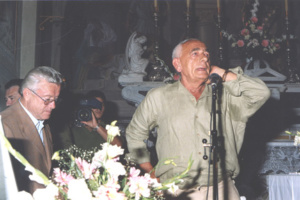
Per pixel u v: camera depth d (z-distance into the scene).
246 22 7.95
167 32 10.40
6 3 6.41
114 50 10.16
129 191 1.71
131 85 7.15
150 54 10.07
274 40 7.92
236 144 3.14
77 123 4.17
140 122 3.15
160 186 1.81
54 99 2.68
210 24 10.31
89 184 1.70
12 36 6.90
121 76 7.18
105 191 1.61
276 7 9.80
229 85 2.99
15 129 2.53
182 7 10.52
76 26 10.07
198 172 2.90
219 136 2.96
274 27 9.82
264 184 7.04
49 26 9.43
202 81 3.02
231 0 10.41
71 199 1.60
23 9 7.80
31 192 2.35
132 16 10.41
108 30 10.23
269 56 8.02
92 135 4.22
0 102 5.82
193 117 3.00
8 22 6.59
